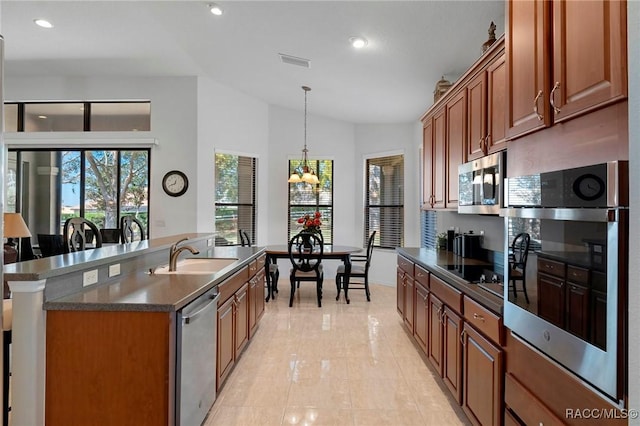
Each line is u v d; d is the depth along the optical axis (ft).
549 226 3.96
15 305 5.23
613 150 3.16
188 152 17.52
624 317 2.97
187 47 13.82
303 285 19.77
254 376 9.06
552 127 4.10
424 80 13.28
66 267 5.74
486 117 7.49
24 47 14.32
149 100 17.75
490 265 8.97
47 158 18.28
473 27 9.39
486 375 5.80
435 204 11.10
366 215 20.90
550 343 3.96
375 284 20.12
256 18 10.73
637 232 2.72
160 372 5.33
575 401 3.71
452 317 7.41
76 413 5.33
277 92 18.08
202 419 6.60
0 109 3.86
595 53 3.35
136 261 8.26
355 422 7.13
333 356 10.32
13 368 5.22
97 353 5.34
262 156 20.33
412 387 8.53
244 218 19.89
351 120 20.48
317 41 11.39
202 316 6.53
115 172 18.08
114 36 13.29
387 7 8.84
